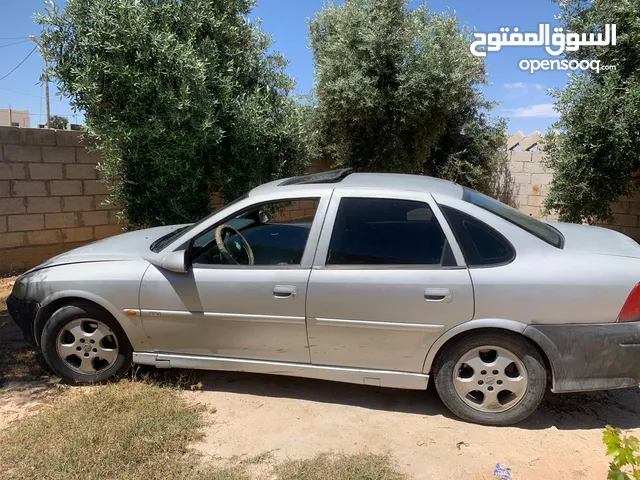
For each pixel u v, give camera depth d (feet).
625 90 23.65
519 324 10.54
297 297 11.43
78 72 17.81
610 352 10.39
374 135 32.22
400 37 29.19
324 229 11.65
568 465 9.81
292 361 11.96
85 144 24.16
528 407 10.90
